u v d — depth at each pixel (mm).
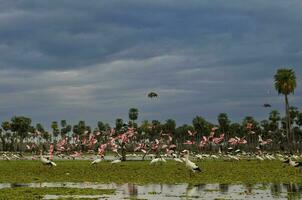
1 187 41125
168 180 44969
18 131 193125
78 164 83062
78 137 170750
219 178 45906
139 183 42969
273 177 45844
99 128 185500
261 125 185750
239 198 30391
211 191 34875
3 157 125875
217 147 146750
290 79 107500
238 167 64875
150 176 50250
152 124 170500
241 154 128125
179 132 185000
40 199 31297
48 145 186625
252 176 47469
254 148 171750
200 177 47562
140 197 32031
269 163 77375
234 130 186000
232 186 38438
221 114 185875
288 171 54125
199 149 154375
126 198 31516
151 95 154750
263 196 31188
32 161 105500
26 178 51000
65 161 100688
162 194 33594
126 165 75438
